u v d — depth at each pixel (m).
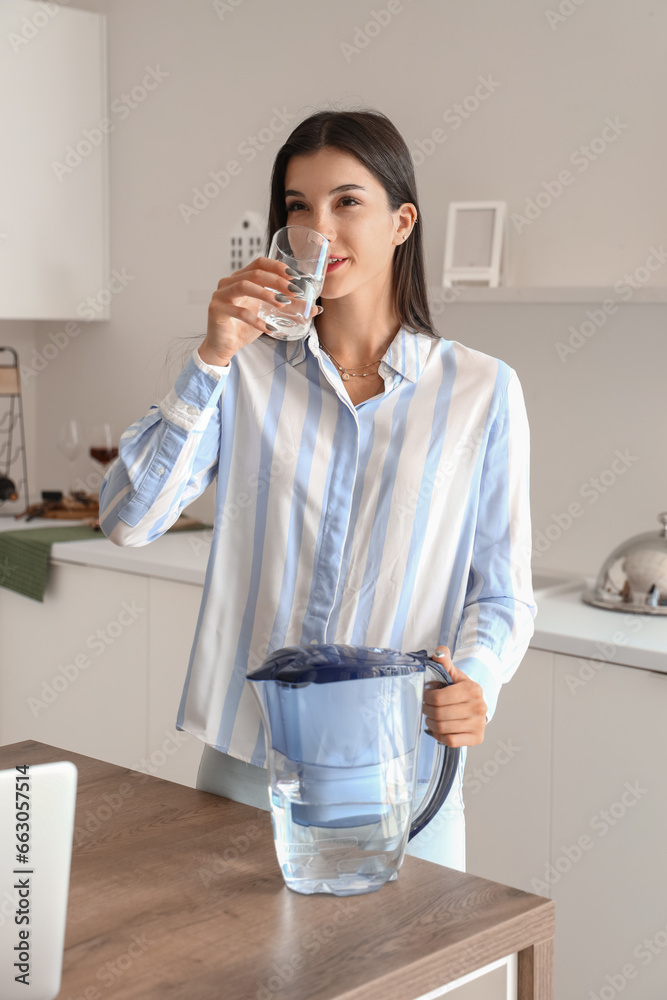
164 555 2.79
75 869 1.00
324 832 0.93
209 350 1.22
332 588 1.38
